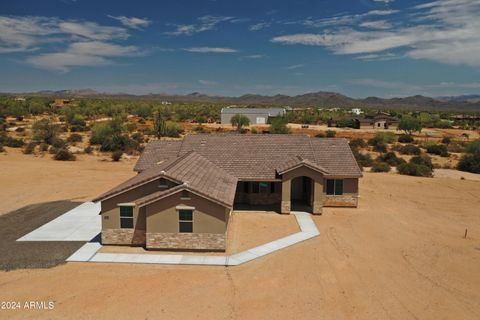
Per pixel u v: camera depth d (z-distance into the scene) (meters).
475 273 17.83
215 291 15.70
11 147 53.75
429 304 14.97
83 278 16.75
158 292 15.55
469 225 24.91
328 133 76.75
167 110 123.12
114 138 55.47
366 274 17.48
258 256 19.39
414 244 21.36
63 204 28.23
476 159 45.62
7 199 29.38
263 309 14.38
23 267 17.77
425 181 37.94
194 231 19.94
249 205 28.72
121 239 20.66
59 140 56.62
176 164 23.34
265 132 78.81
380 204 29.47
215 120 113.88
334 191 28.36
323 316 13.98
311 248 20.53
